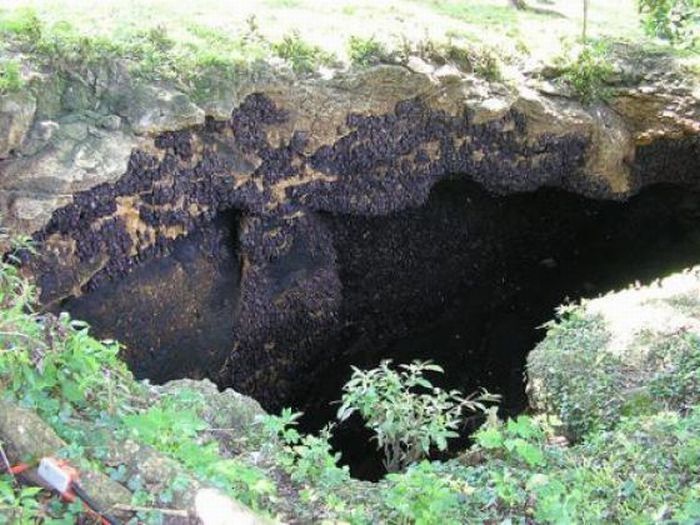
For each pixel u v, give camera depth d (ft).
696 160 41.68
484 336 43.73
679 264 44.21
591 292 44.75
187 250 33.96
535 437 20.94
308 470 18.22
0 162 26.86
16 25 28.12
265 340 37.88
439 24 38.04
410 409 20.61
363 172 36.19
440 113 35.76
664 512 16.52
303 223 36.83
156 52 29.78
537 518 16.69
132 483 13.87
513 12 43.70
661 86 38.47
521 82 37.27
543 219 44.91
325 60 32.99
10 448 13.58
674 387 23.31
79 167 27.63
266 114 32.50
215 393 20.95
